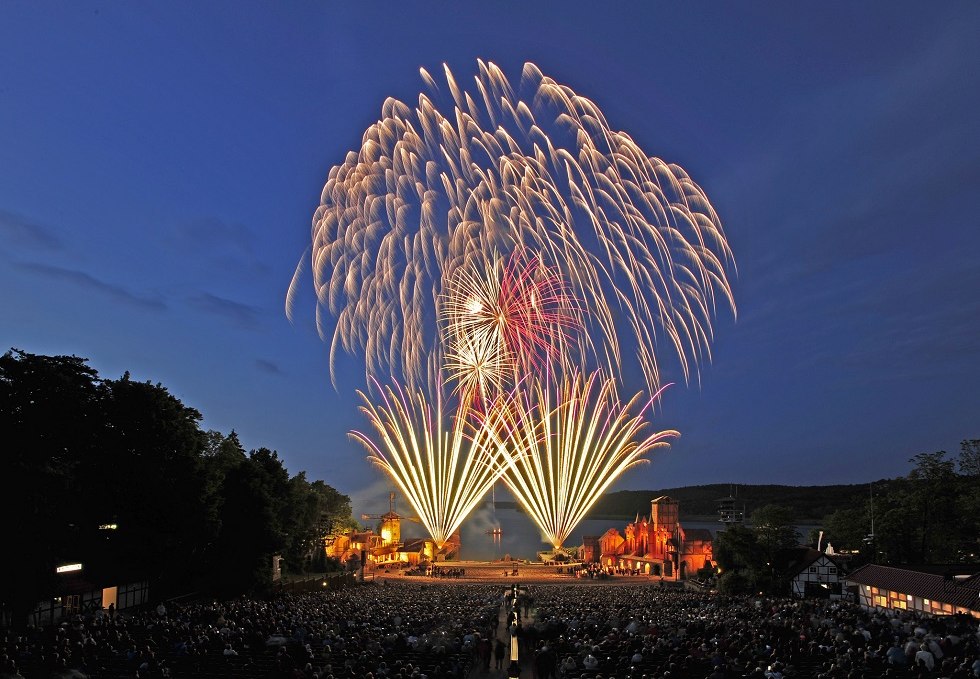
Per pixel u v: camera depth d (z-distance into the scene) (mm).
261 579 92625
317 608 73750
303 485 141000
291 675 38719
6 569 64188
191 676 41625
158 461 77562
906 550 125375
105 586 75750
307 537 134750
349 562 150625
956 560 122438
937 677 39094
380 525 189500
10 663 38469
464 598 96188
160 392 78938
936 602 78625
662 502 176000
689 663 43156
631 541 184750
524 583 144750
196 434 86125
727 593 115250
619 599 99438
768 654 46594
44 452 67875
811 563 112625
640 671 44000
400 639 51656
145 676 39438
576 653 51375
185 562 85312
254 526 92625
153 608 80000
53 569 67000
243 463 96938
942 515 124188
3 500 65000
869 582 93750
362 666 41219
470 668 55719
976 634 53750
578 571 161500
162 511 76625
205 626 54969
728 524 124750
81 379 72938
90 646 45094
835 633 53125
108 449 75625
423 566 162125
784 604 84438
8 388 67812
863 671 40906
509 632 68062
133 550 76875
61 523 68500
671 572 160750
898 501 130875
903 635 54625
